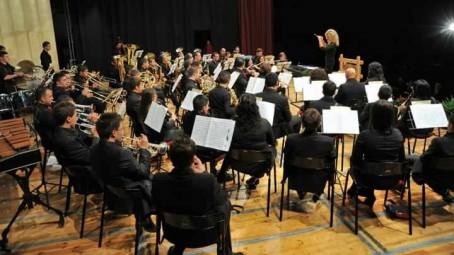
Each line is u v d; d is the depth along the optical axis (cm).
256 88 533
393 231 320
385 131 302
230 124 315
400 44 934
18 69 696
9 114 589
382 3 967
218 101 459
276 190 399
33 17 924
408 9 902
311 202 373
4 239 308
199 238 235
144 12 1243
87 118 400
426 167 312
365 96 473
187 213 226
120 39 1162
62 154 325
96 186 325
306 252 294
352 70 477
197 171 247
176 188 221
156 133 414
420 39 882
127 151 283
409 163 326
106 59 1234
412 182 408
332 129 343
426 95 441
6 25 888
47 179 446
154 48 1277
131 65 831
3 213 371
